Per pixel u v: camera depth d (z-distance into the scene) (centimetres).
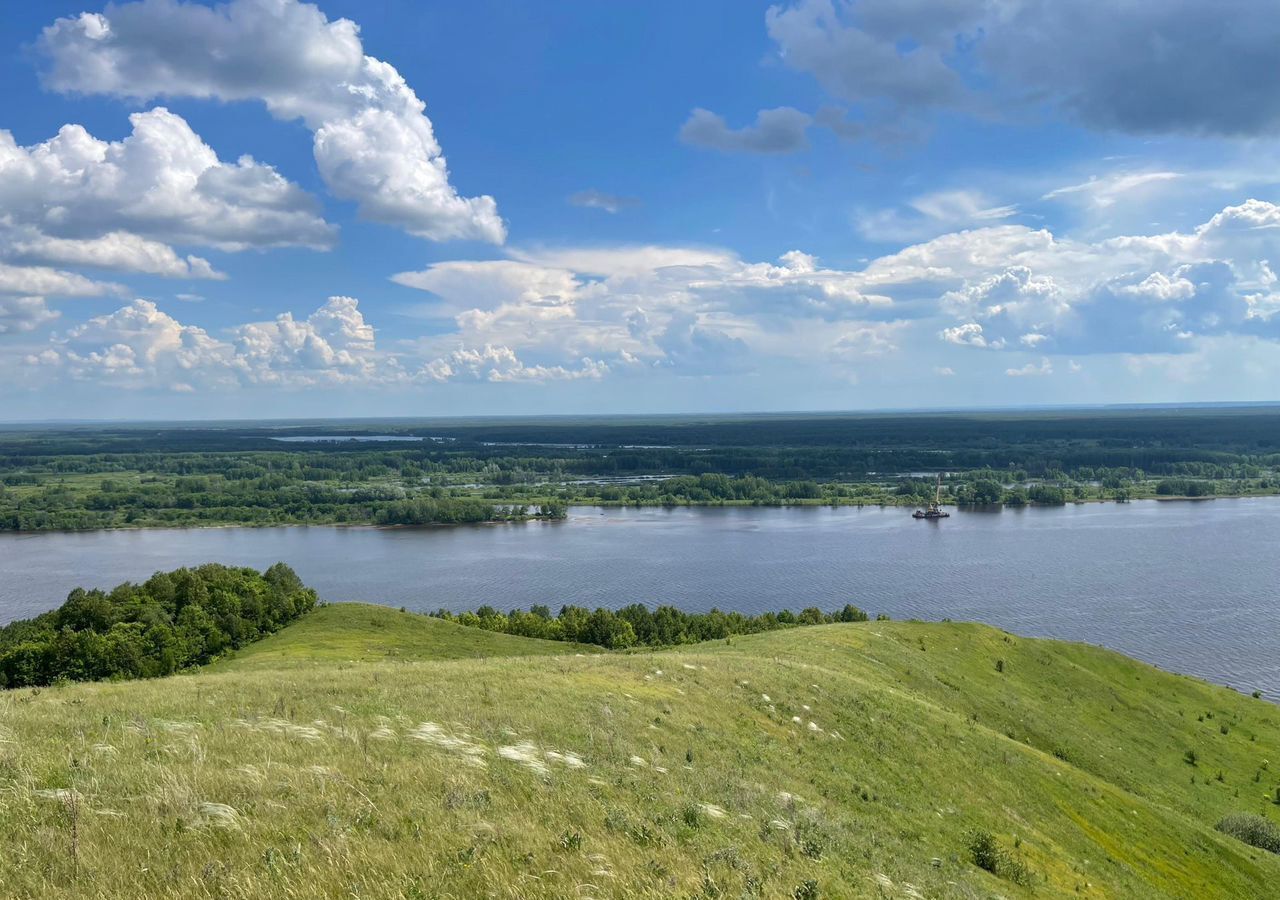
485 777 2092
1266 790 7506
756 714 4112
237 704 2794
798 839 2330
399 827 1667
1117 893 3703
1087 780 5344
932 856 3050
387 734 2394
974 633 9175
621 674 4275
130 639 8988
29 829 1484
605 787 2253
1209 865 4853
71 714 2498
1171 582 19788
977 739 5138
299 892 1355
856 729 4438
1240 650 14525
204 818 1594
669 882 1644
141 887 1318
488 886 1467
